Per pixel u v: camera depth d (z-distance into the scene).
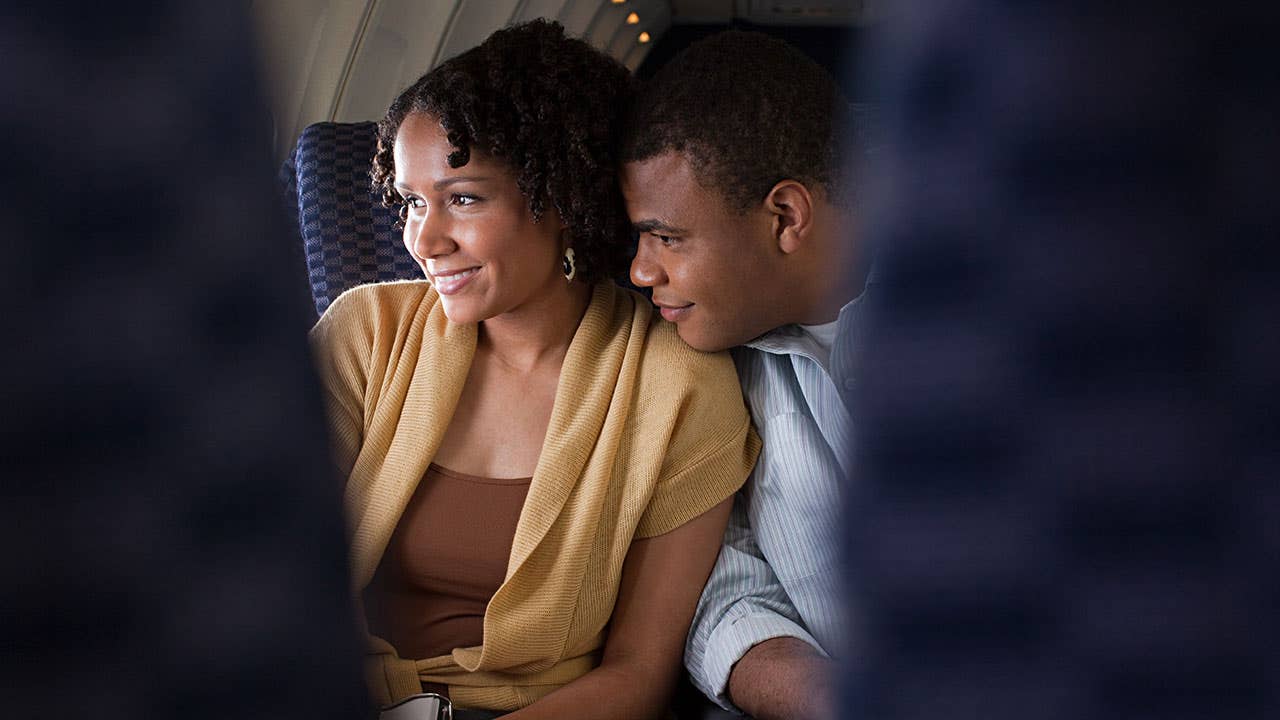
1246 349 0.17
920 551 0.18
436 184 1.49
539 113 1.48
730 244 1.47
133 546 0.19
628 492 1.57
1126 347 0.17
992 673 0.18
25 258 0.18
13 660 0.19
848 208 1.49
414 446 1.57
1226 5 0.17
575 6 10.45
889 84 0.18
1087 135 0.17
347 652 0.20
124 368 0.18
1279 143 0.17
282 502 0.19
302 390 0.19
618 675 1.54
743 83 1.42
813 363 1.60
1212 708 0.18
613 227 1.57
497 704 1.55
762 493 1.69
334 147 2.25
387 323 1.68
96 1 0.18
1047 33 0.17
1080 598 0.18
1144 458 0.17
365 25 6.90
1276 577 0.17
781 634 1.57
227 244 0.18
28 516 0.18
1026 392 0.17
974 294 0.17
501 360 1.64
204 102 0.18
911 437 0.18
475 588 1.59
